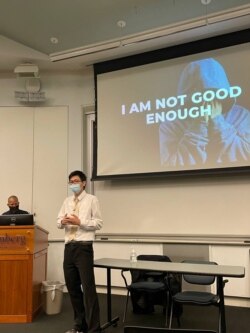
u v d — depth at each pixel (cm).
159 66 502
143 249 487
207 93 468
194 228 462
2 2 433
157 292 377
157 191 492
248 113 441
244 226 434
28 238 379
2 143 561
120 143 513
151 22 466
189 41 484
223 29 453
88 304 314
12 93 572
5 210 545
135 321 373
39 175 554
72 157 554
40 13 453
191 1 423
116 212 515
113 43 441
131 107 512
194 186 469
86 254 323
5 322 366
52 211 543
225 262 438
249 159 433
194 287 448
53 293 398
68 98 568
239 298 431
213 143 456
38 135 562
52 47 521
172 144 480
